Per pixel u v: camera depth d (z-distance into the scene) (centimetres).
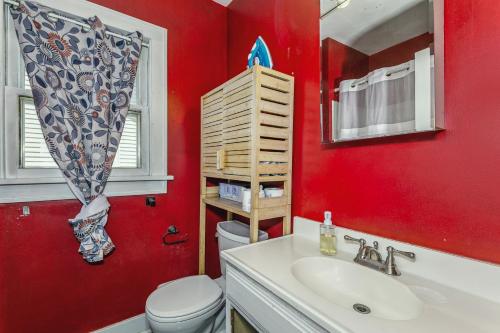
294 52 125
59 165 119
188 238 167
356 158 97
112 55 136
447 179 72
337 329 52
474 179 67
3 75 112
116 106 136
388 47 84
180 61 164
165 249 158
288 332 67
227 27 188
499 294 62
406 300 69
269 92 111
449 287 70
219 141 138
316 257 93
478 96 66
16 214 114
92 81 127
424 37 74
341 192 102
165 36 157
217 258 180
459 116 70
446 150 72
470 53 68
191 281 140
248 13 162
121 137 146
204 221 161
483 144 66
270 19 143
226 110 130
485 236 65
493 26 64
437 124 72
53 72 117
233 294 93
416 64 76
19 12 112
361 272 84
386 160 87
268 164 112
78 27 126
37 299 119
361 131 93
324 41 105
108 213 138
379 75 87
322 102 107
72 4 126
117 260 141
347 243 98
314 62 115
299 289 68
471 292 66
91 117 125
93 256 125
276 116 114
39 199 119
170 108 160
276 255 94
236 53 176
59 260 124
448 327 53
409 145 81
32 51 112
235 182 164
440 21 72
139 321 147
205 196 160
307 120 118
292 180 126
